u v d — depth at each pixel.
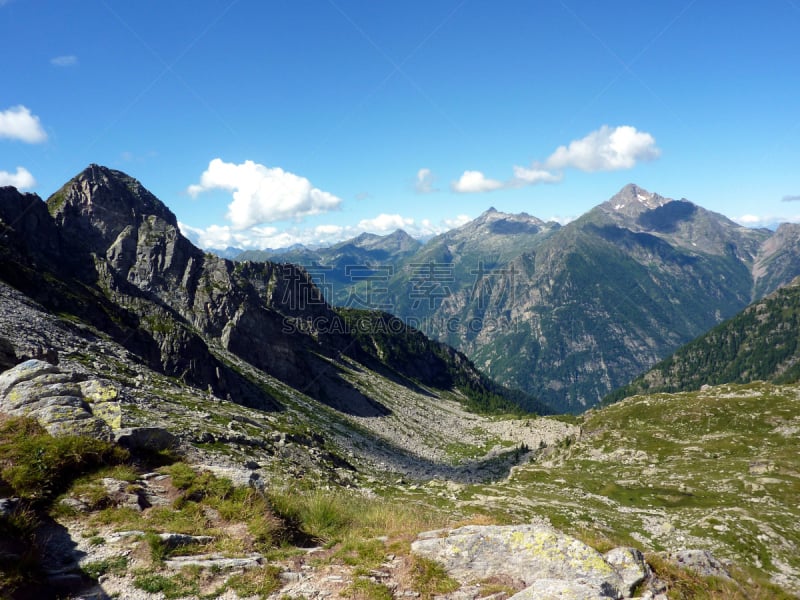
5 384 21.94
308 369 151.62
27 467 16.81
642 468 95.81
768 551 52.78
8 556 12.58
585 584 13.07
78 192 134.38
